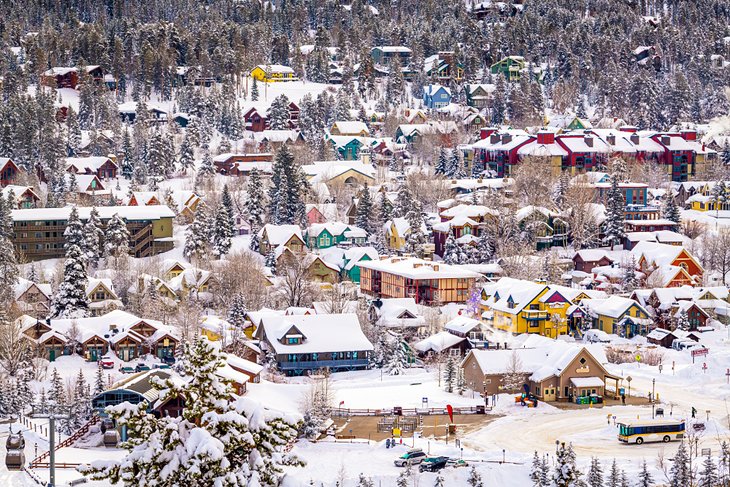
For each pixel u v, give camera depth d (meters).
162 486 48.16
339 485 123.56
